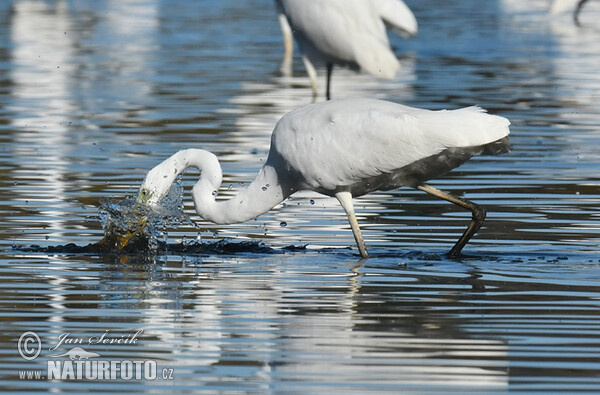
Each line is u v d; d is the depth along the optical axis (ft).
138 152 60.13
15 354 30.01
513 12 141.08
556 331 31.76
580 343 30.68
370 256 41.57
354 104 42.34
